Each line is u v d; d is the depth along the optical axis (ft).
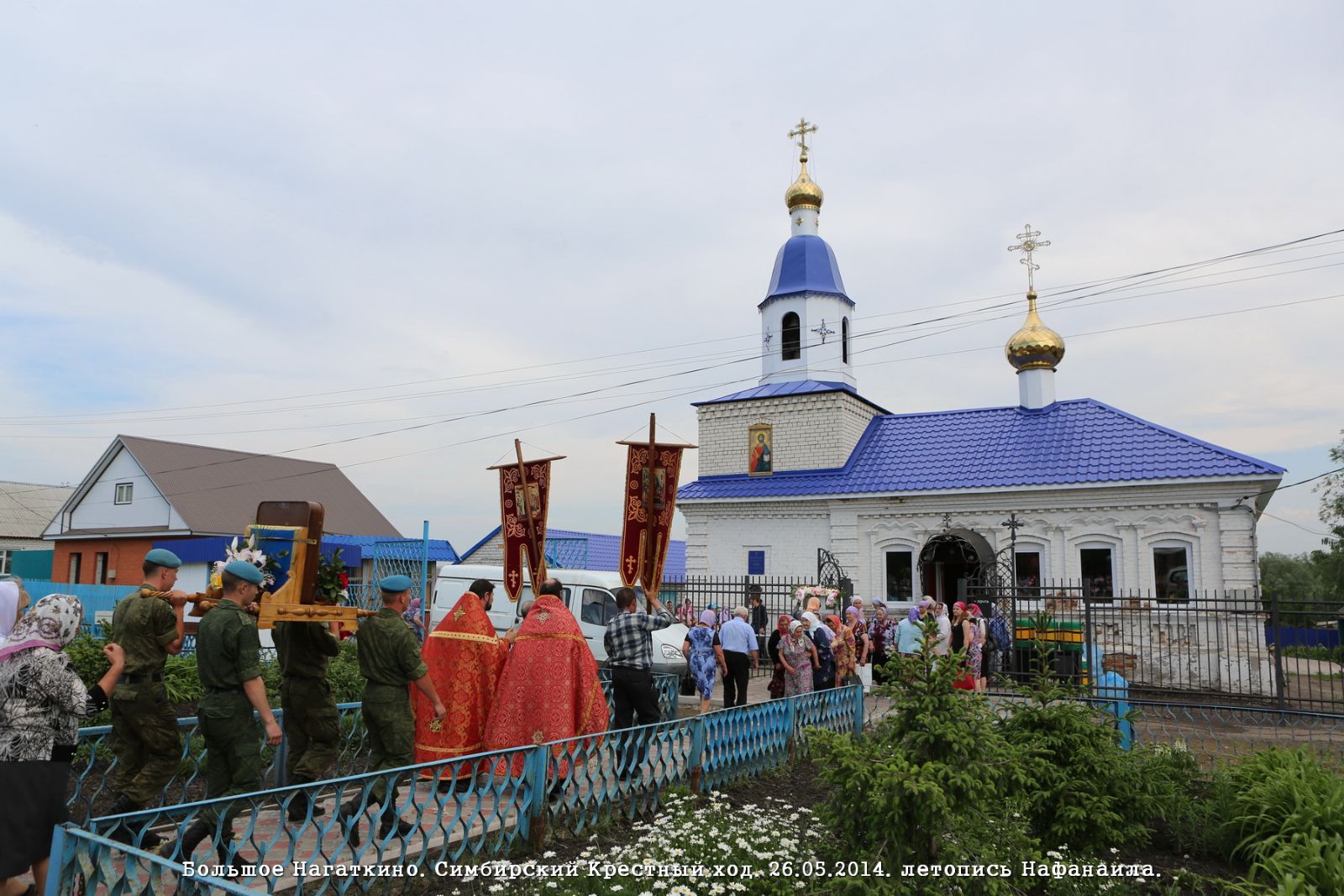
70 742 16.85
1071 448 74.95
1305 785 22.57
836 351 93.61
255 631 19.95
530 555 30.66
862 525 80.48
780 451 88.79
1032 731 24.71
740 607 45.06
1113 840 23.02
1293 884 18.12
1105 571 69.26
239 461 117.19
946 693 18.97
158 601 21.13
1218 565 65.16
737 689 44.09
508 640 28.45
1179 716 44.19
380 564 74.13
